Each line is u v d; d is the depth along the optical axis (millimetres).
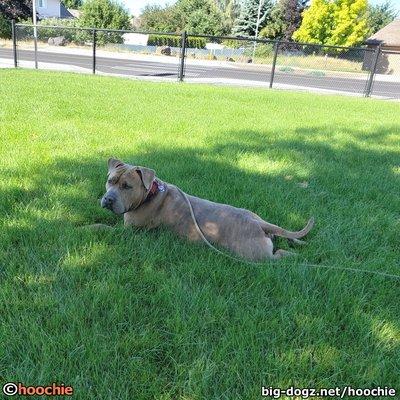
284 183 5262
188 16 52625
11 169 4754
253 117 9789
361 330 2545
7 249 3154
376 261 3447
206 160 5805
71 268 2955
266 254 3350
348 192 5238
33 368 2066
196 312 2574
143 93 12414
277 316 2650
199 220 3541
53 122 7391
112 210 3387
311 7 40281
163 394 2025
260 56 33188
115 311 2512
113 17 42500
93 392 2020
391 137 8703
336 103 14305
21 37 19047
